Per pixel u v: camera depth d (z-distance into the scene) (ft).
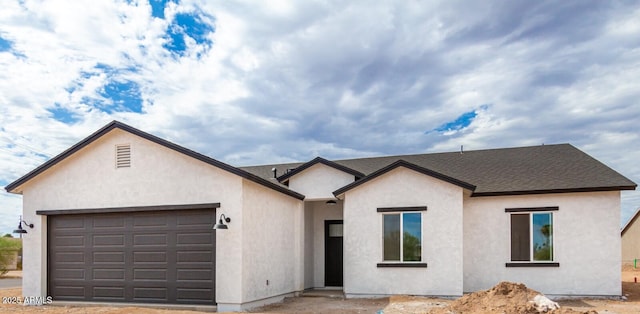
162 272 42.91
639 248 104.88
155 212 43.96
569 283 47.50
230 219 40.91
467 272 50.31
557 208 48.29
